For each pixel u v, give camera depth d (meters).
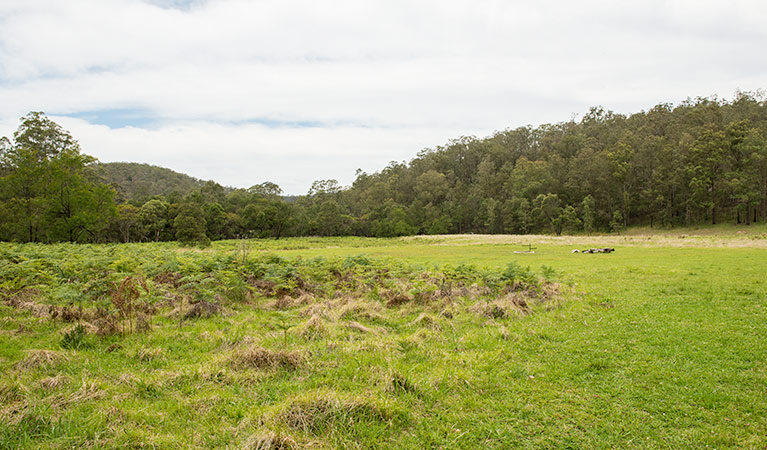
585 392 5.21
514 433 4.28
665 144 81.12
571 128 118.38
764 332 7.55
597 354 6.58
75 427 4.01
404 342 6.96
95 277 10.08
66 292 8.34
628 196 81.44
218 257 14.24
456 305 9.98
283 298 10.85
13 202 33.41
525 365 6.13
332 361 6.09
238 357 5.98
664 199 77.31
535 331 7.91
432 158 126.31
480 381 5.51
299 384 5.30
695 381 5.46
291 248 54.44
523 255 31.64
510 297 10.42
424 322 8.52
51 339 7.16
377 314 9.25
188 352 6.64
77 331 7.11
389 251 42.81
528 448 4.02
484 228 96.25
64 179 34.25
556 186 90.50
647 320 8.63
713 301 10.39
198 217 49.38
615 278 15.20
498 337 7.55
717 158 68.25
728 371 5.78
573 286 13.27
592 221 77.81
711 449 3.97
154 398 4.90
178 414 4.50
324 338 7.36
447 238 66.38
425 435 4.21
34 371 5.49
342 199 124.19
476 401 4.97
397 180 121.94
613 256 27.45
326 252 43.41
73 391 4.88
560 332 7.84
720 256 23.59
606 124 111.81
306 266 14.83
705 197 71.31
